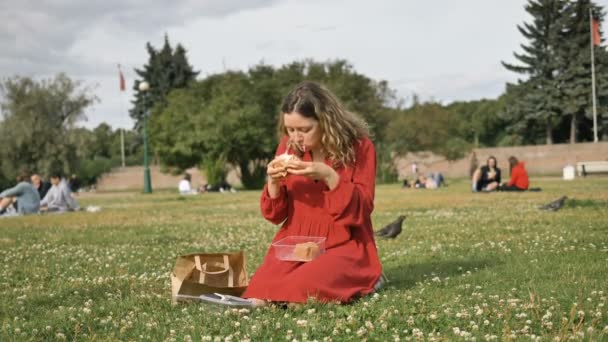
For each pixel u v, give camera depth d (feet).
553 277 15.65
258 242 27.86
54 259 23.44
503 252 20.95
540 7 224.94
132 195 123.13
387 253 22.58
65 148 167.12
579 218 31.86
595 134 199.52
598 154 183.21
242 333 11.01
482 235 26.48
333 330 10.89
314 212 14.67
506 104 257.75
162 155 158.61
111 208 64.08
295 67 168.55
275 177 13.97
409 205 50.34
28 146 166.40
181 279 14.30
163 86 286.66
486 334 10.29
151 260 22.43
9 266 21.95
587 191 61.41
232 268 15.08
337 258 13.79
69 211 58.54
